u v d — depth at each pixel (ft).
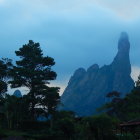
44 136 205.36
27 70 289.53
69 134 204.64
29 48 306.14
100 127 178.60
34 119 262.88
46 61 303.07
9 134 209.67
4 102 267.59
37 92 278.87
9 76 300.20
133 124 167.53
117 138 177.47
